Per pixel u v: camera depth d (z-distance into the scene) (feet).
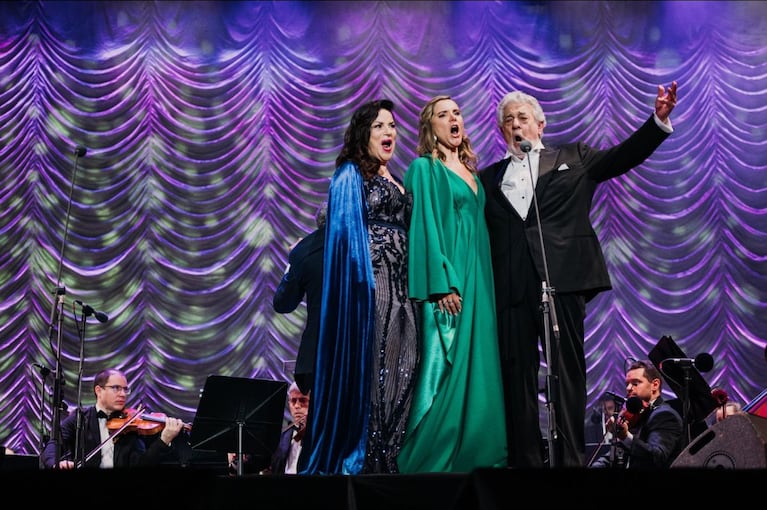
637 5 38.11
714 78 37.32
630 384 18.37
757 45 37.27
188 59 37.91
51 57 37.55
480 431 12.00
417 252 12.14
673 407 18.21
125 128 37.22
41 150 36.94
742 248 36.17
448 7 38.29
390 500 9.93
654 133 12.26
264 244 36.96
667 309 36.06
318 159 37.35
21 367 35.32
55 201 36.70
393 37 37.99
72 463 18.22
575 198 12.69
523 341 12.48
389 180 12.67
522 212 12.85
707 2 37.81
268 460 20.38
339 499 10.14
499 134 37.06
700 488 8.36
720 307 35.86
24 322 35.70
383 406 11.90
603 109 37.24
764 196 36.37
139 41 37.93
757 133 36.73
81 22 37.96
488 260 12.82
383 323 12.01
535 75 37.45
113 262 36.52
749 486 8.32
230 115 37.55
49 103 37.22
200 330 36.19
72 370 35.35
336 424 11.43
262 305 36.58
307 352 12.67
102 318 21.56
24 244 36.32
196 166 37.19
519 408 12.31
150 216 36.91
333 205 12.28
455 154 13.29
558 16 38.06
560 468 8.45
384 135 12.75
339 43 38.11
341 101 37.63
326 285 11.93
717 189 36.68
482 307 12.47
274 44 38.11
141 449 20.30
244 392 17.69
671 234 36.58
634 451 16.33
